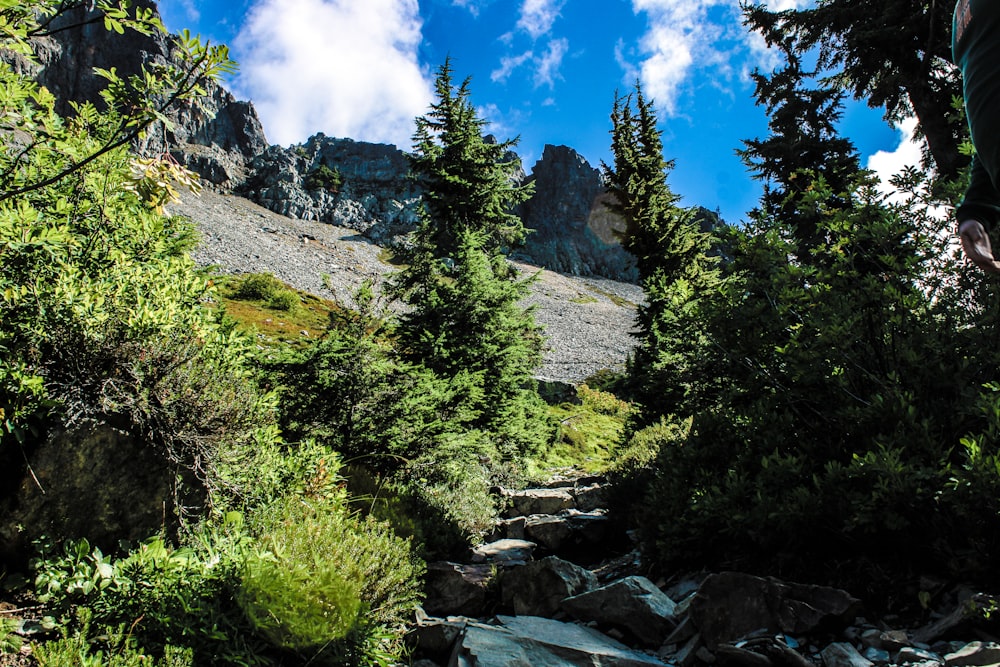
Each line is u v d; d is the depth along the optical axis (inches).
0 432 130.7
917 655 127.0
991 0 30.1
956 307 198.4
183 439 162.1
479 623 186.7
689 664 152.5
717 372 270.2
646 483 317.7
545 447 599.8
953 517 150.1
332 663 139.3
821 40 546.3
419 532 242.5
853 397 198.8
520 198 690.8
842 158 567.5
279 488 190.2
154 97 113.5
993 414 146.6
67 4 104.1
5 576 132.0
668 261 747.4
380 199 3971.5
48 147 170.2
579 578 214.8
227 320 230.8
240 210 3105.3
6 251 154.9
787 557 180.2
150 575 132.7
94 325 153.6
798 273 226.7
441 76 665.6
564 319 2333.9
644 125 847.7
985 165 30.9
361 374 325.7
